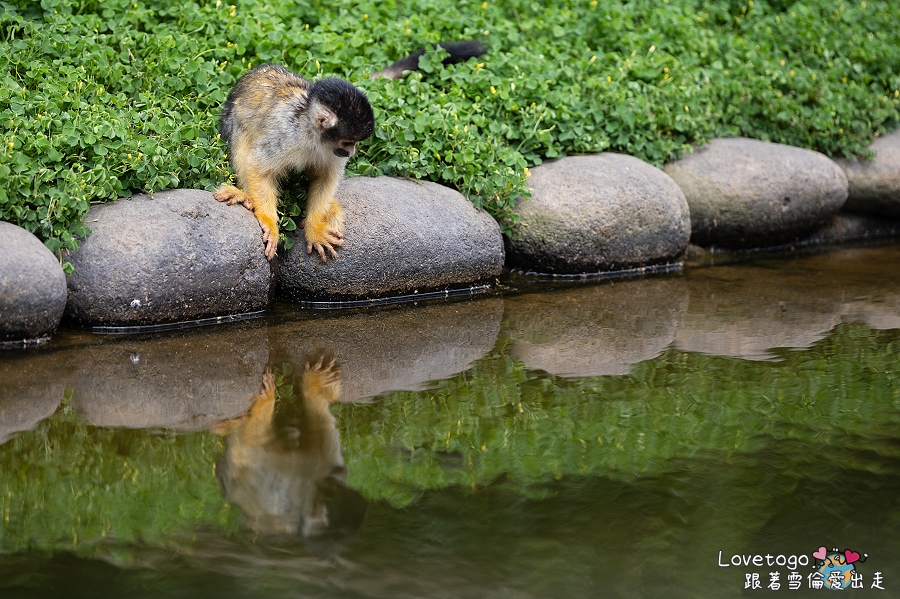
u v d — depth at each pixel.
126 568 4.86
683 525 5.41
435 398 7.30
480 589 4.73
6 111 8.82
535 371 7.92
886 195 12.84
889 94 13.56
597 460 6.27
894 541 5.25
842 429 6.76
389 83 10.61
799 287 10.55
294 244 9.37
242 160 9.09
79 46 10.08
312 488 5.81
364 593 4.68
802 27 14.06
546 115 10.98
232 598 4.60
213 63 10.36
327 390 7.38
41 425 6.56
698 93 12.15
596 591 4.74
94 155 8.77
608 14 12.98
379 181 9.95
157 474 5.94
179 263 8.43
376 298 9.65
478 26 12.40
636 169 11.12
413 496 5.72
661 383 7.67
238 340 8.39
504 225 10.67
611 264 10.88
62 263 8.20
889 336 8.84
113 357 7.84
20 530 5.23
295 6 11.93
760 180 11.79
